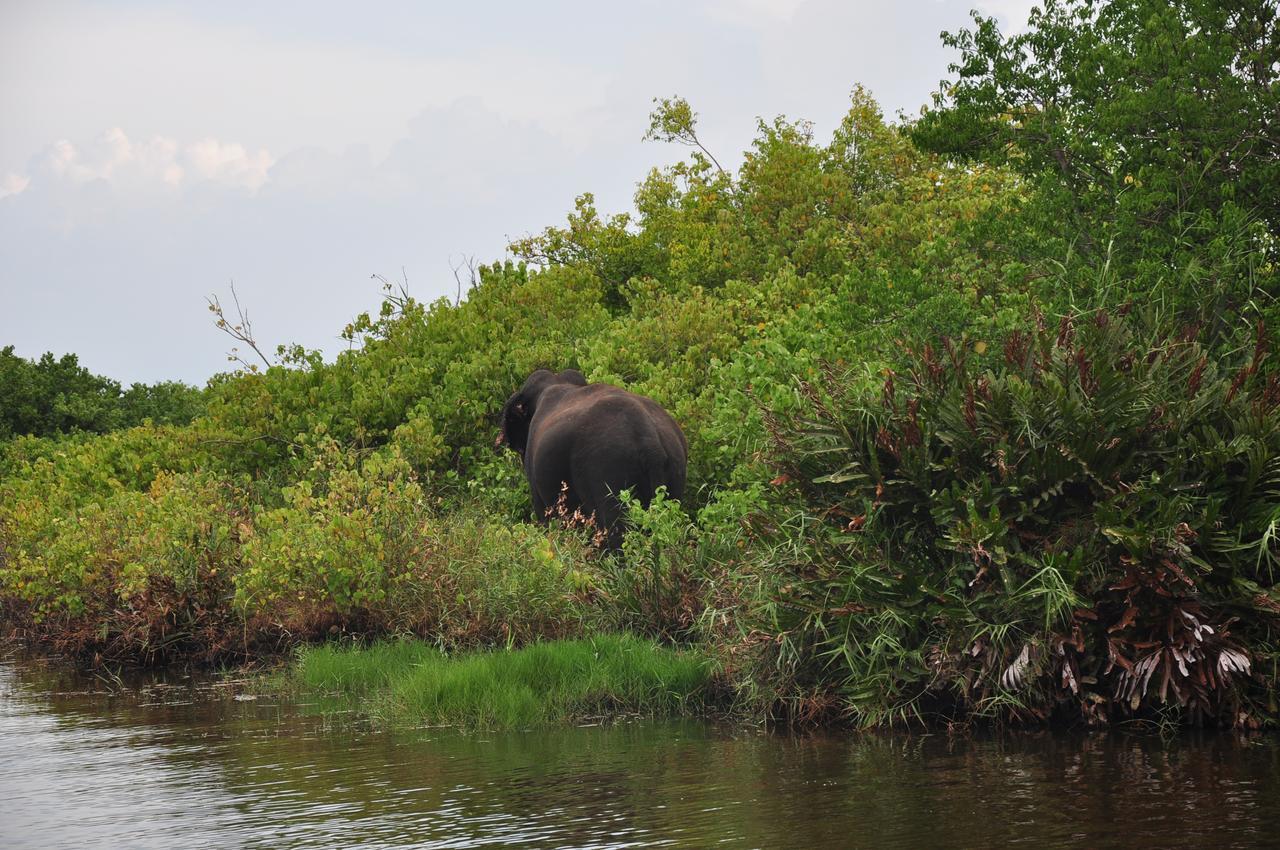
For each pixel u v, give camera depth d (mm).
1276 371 9898
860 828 6172
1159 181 12922
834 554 9477
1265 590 8406
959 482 9312
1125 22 14867
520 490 16703
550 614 11836
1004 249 14773
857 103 31344
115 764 8414
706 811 6625
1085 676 8648
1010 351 9656
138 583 13789
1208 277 12000
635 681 10070
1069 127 14742
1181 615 8414
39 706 11250
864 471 9516
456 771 7844
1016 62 15422
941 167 27562
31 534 16891
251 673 12820
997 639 8695
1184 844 5672
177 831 6539
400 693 10328
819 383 11352
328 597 13195
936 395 9570
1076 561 8516
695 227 28094
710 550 11602
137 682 12695
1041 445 9008
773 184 27781
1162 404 9016
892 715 8789
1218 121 13414
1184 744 7930
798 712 9227
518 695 9852
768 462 10164
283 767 8133
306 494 14469
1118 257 13016
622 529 13609
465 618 12133
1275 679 8359
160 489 16469
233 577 13484
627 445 13773
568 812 6691
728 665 9766
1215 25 13938
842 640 9203
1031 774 7219
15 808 7156
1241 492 8742
